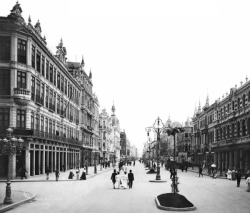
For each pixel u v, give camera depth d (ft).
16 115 141.08
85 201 75.61
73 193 91.20
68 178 143.43
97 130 353.92
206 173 199.11
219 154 228.43
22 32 143.54
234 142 187.93
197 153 297.33
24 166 143.02
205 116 275.59
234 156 194.90
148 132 155.74
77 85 250.16
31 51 150.10
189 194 90.58
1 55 141.08
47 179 134.92
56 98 194.08
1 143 130.31
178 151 395.55
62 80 209.36
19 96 139.13
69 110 226.99
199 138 295.48
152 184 121.90
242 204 72.08
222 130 222.48
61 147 201.36
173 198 68.59
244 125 180.14
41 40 164.76
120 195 87.15
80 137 261.44
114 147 520.42
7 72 141.18
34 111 153.17
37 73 157.07
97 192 94.07
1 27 140.26
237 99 190.80
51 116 182.50
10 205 66.28
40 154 162.09
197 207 67.41
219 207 67.62
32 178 141.49
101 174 190.90
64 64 214.90
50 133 172.35
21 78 143.84
